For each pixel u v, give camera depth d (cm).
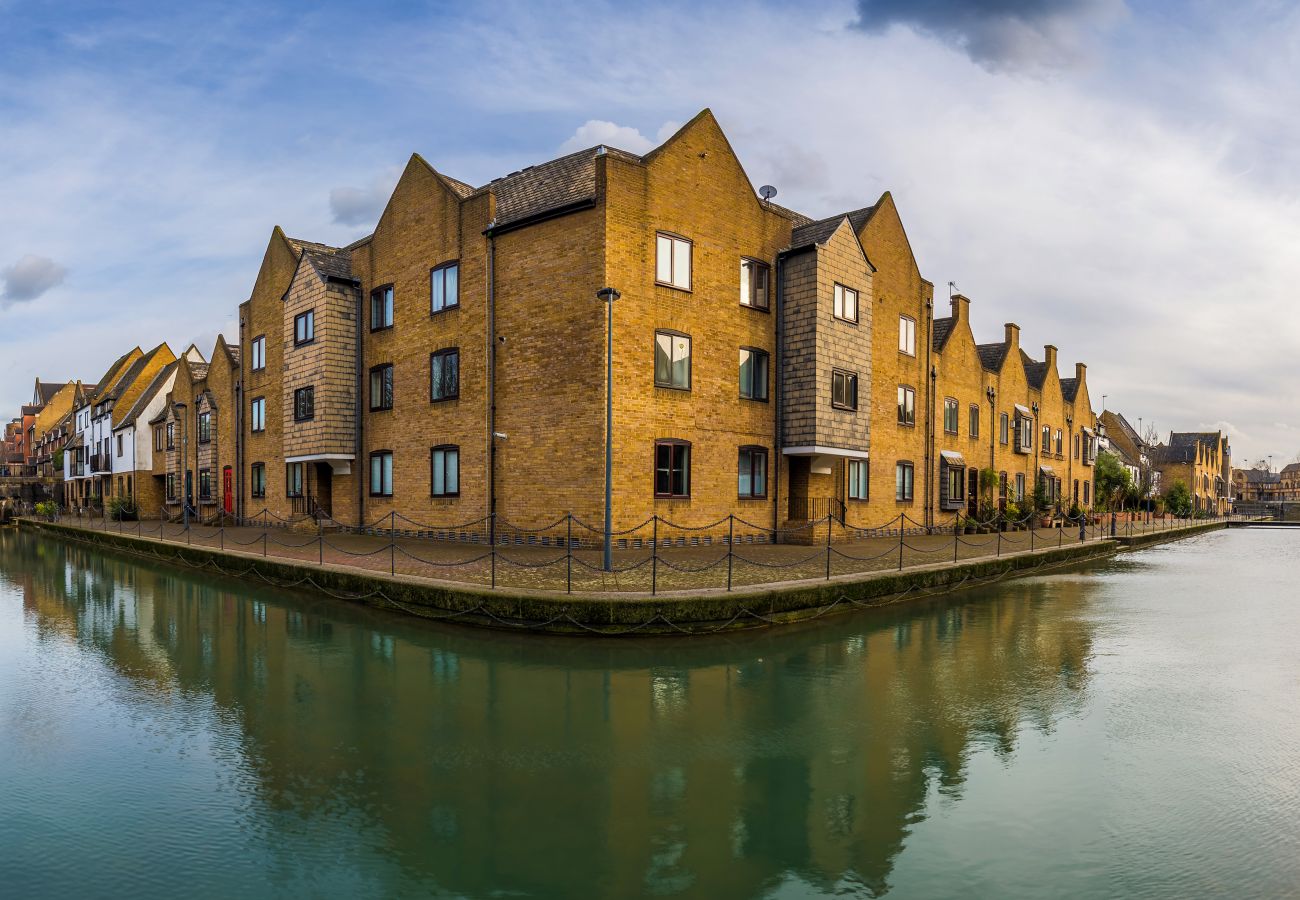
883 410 2445
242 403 3038
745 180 2011
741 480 1989
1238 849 500
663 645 1048
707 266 1911
